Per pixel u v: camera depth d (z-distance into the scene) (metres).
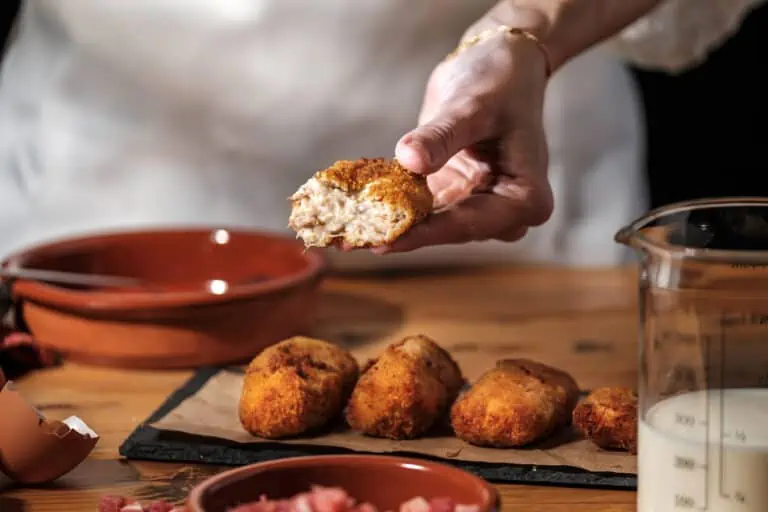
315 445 1.39
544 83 1.61
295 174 2.69
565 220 2.76
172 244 2.11
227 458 1.38
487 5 2.61
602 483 1.29
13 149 2.70
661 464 1.07
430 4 2.57
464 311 2.09
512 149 1.50
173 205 2.69
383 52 2.61
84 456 1.32
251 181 2.69
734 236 1.22
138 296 1.75
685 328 1.11
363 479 1.12
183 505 1.26
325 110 2.64
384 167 1.37
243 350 1.81
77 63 2.64
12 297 1.86
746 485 1.03
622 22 1.74
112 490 1.31
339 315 2.08
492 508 1.02
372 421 1.40
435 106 1.59
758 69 3.09
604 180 2.77
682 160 3.21
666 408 1.09
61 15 2.64
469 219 1.44
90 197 2.68
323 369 1.46
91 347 1.79
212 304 1.75
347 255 2.50
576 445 1.39
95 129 2.66
